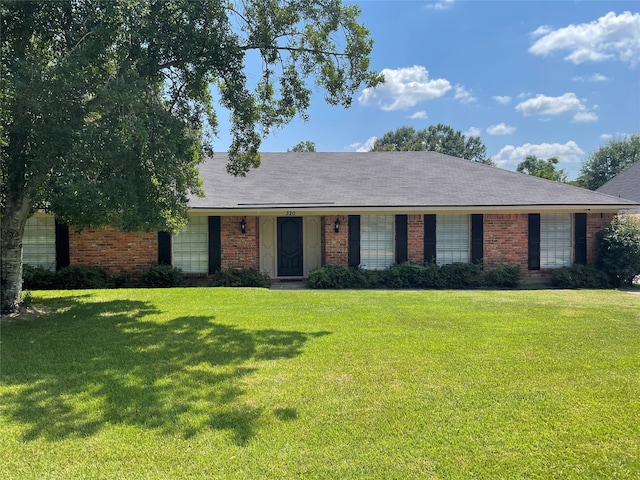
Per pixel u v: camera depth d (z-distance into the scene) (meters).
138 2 6.81
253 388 4.55
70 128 6.83
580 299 10.33
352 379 4.82
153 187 7.60
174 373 5.02
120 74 7.11
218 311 8.71
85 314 8.37
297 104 9.45
